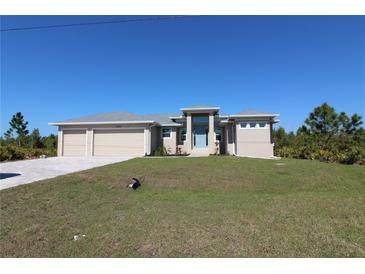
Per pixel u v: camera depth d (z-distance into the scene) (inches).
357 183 388.2
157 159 663.8
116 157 794.8
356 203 264.5
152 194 307.9
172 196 298.7
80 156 885.8
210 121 866.8
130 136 882.1
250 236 171.9
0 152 701.3
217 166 521.3
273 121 904.3
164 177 410.6
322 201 274.1
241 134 865.5
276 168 503.2
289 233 177.3
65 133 918.4
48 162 626.5
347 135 925.2
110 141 892.6
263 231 181.2
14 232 183.3
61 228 190.7
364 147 726.5
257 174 445.1
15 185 325.4
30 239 171.9
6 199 263.0
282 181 398.0
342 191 340.8
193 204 260.7
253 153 854.5
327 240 165.0
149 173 438.6
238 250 152.5
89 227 192.4
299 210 237.1
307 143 960.3
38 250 157.2
